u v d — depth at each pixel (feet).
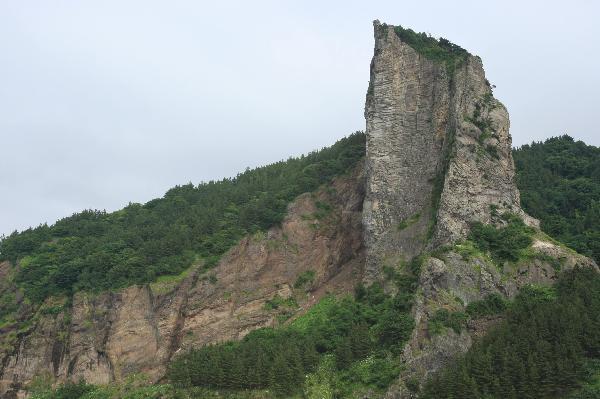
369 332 303.68
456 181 334.03
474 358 260.42
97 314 371.97
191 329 359.05
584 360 255.29
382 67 379.35
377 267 344.90
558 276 310.24
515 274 310.04
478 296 301.63
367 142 372.58
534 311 282.77
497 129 353.72
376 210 356.59
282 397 277.64
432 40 393.09
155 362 352.08
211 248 391.04
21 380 368.89
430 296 298.76
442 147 353.51
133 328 361.51
